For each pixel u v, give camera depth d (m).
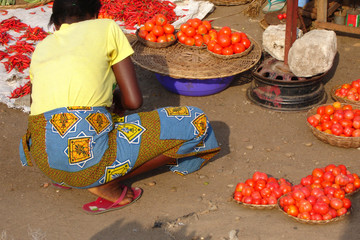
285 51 4.88
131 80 3.39
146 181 3.99
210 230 3.35
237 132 4.63
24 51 6.05
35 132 3.23
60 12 3.30
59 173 3.26
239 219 3.44
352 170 3.99
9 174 4.15
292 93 4.82
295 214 3.35
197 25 5.40
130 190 3.73
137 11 7.21
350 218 3.35
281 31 5.12
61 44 3.21
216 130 4.68
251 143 4.46
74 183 3.29
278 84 4.79
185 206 3.65
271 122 4.76
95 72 3.19
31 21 7.09
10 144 4.57
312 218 3.30
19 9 7.49
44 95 3.16
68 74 3.13
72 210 3.67
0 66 5.84
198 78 4.73
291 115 4.85
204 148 3.73
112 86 3.36
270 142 4.46
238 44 5.12
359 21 6.23
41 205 3.74
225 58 5.04
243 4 7.66
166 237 3.32
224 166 4.15
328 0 6.82
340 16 6.46
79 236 3.36
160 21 5.37
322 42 4.61
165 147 3.45
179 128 3.46
